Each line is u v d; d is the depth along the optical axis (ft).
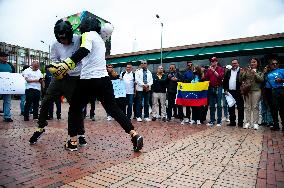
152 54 88.38
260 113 28.99
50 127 21.61
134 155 12.45
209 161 11.66
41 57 228.63
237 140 17.11
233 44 72.69
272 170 10.44
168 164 11.02
